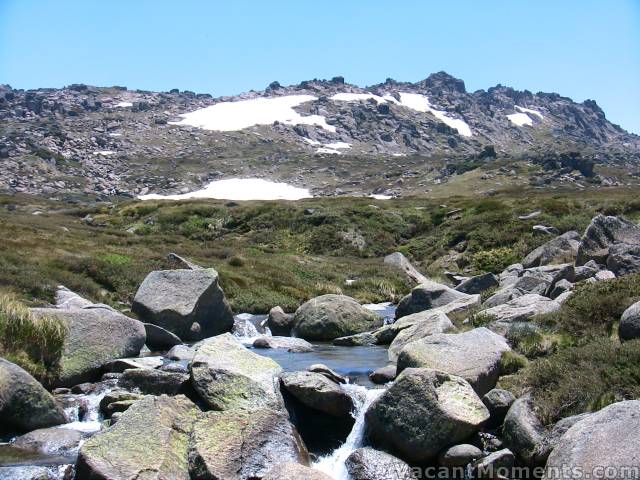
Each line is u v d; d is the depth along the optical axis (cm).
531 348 1497
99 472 1031
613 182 15038
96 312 1777
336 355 1942
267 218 6241
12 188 15225
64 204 10444
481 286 2767
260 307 2847
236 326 2438
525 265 3144
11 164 16938
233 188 16988
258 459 1118
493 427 1220
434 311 2186
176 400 1283
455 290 2638
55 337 1591
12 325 1555
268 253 4822
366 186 17250
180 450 1118
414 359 1412
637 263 2262
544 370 1280
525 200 5634
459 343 1445
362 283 3597
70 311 1733
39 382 1409
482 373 1323
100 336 1717
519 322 1673
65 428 1292
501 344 1460
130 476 1026
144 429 1139
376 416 1217
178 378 1440
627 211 4412
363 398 1374
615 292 1617
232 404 1289
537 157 16475
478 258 4422
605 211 4506
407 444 1157
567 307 1652
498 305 1961
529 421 1130
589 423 994
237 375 1353
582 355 1290
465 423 1136
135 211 7069
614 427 962
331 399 1317
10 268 2406
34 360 1545
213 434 1145
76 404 1412
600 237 2594
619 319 1522
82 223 6719
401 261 4259
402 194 14725
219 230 6194
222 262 3762
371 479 1098
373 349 2059
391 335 2156
